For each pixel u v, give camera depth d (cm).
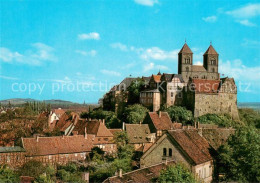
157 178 6081
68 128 14262
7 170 7138
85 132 11656
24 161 9931
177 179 5578
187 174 5775
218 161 7519
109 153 11288
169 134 7069
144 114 16112
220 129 8638
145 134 12331
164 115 13425
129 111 16625
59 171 9219
